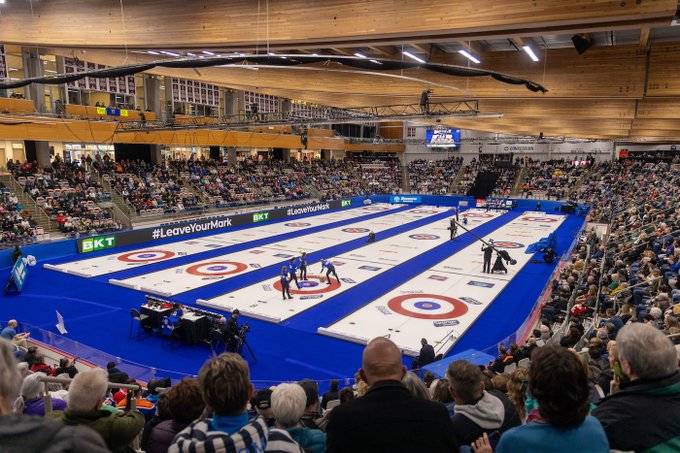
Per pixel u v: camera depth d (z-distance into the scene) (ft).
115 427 10.11
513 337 47.96
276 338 55.36
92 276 81.92
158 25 57.21
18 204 103.91
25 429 5.40
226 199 155.63
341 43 51.03
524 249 108.27
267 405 16.10
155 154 161.79
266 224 146.51
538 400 8.00
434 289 75.46
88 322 60.08
